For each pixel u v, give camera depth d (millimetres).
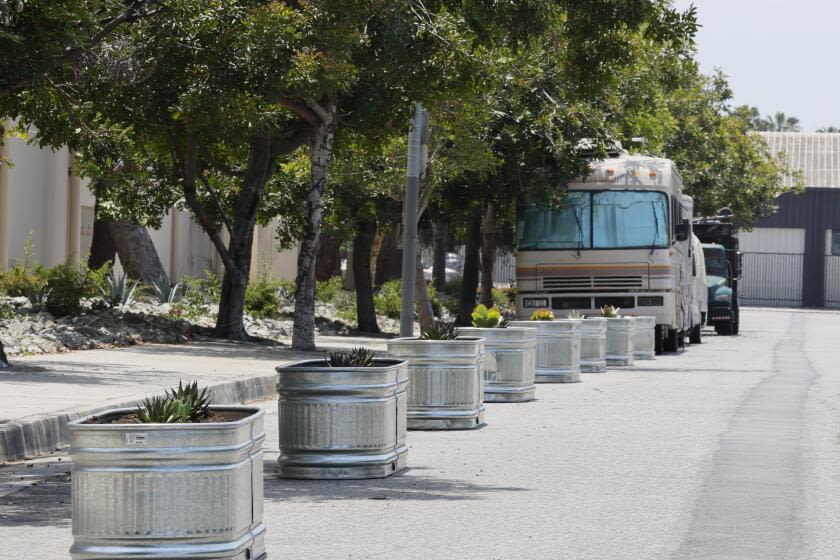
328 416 13547
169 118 30250
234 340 32812
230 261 33250
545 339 27453
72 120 23453
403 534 10461
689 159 68188
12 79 18422
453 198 44219
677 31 25391
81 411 15914
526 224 39719
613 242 39062
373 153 33750
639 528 10773
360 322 44656
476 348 18406
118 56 24969
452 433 17859
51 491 12328
